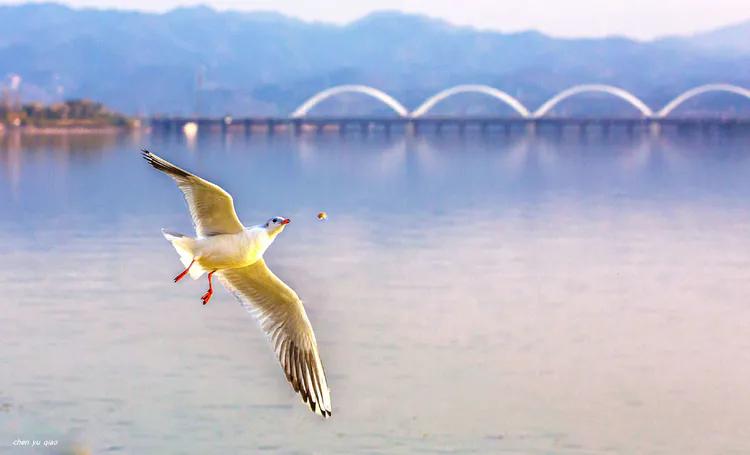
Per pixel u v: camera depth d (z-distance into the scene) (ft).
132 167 323.98
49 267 131.64
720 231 170.60
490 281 123.34
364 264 134.82
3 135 640.17
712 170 334.03
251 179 294.66
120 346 92.17
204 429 73.41
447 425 74.54
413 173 325.42
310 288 118.52
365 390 81.05
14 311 105.70
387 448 71.05
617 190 254.27
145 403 77.61
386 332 97.71
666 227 176.24
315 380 37.50
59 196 229.25
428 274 127.54
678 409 78.43
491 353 91.30
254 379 82.99
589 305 110.52
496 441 72.38
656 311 107.86
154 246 151.53
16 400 78.02
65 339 94.68
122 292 115.14
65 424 73.72
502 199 230.27
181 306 107.65
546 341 95.30
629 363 88.79
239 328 98.43
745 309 108.68
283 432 73.46
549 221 185.26
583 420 76.13
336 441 71.87
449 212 201.36
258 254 37.60
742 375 85.87
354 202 223.71
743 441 73.41
